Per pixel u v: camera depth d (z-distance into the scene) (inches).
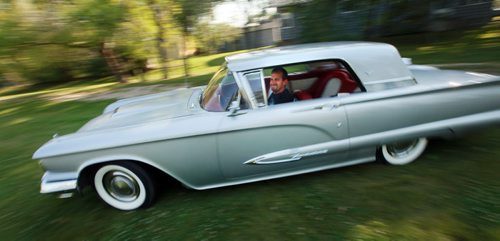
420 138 127.9
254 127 110.1
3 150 212.7
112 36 471.8
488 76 128.4
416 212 103.0
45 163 110.6
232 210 113.7
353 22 473.7
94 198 132.6
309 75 142.3
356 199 112.7
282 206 113.0
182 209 117.6
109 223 114.8
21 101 487.8
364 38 501.0
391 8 473.1
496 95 124.1
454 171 124.4
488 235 90.7
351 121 115.5
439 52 410.0
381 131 119.1
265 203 116.0
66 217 121.5
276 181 130.3
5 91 756.6
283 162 116.5
